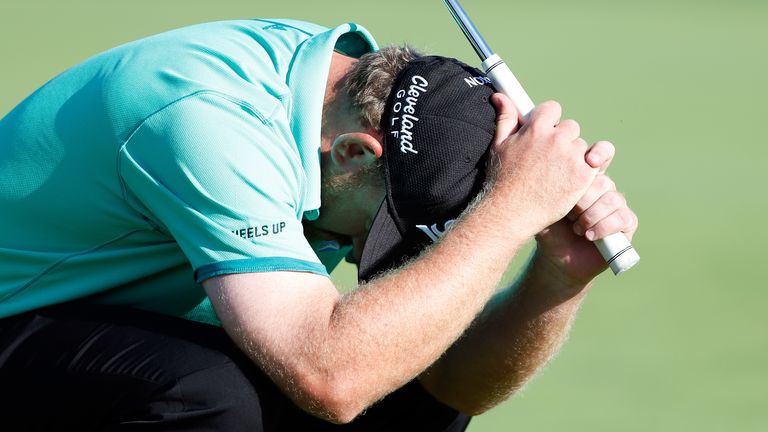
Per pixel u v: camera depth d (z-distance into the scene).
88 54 49.19
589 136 40.25
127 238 9.05
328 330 8.29
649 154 37.41
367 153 9.09
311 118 8.92
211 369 8.59
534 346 10.48
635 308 20.67
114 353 8.66
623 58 64.38
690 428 14.70
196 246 8.45
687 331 19.33
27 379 8.75
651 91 51.91
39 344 8.86
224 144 8.38
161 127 8.51
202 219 8.36
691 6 105.38
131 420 8.48
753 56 68.69
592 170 8.89
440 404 10.76
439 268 8.51
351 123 9.17
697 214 29.02
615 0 107.38
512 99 9.41
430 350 8.54
